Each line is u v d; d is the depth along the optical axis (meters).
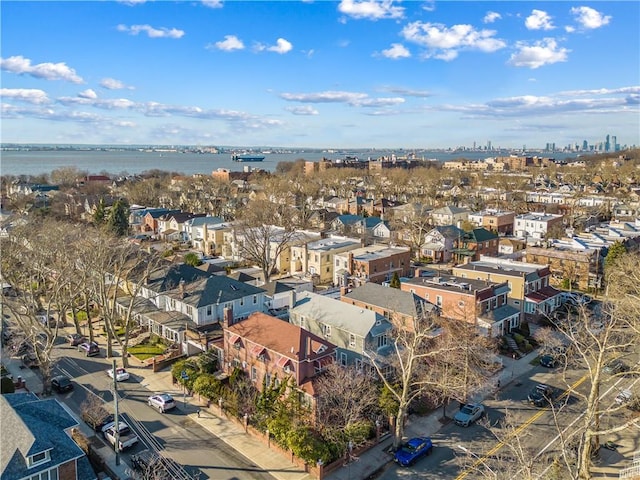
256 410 43.25
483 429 42.97
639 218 123.25
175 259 93.50
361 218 125.75
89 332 59.94
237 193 185.62
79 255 59.12
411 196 183.25
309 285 77.81
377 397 43.72
